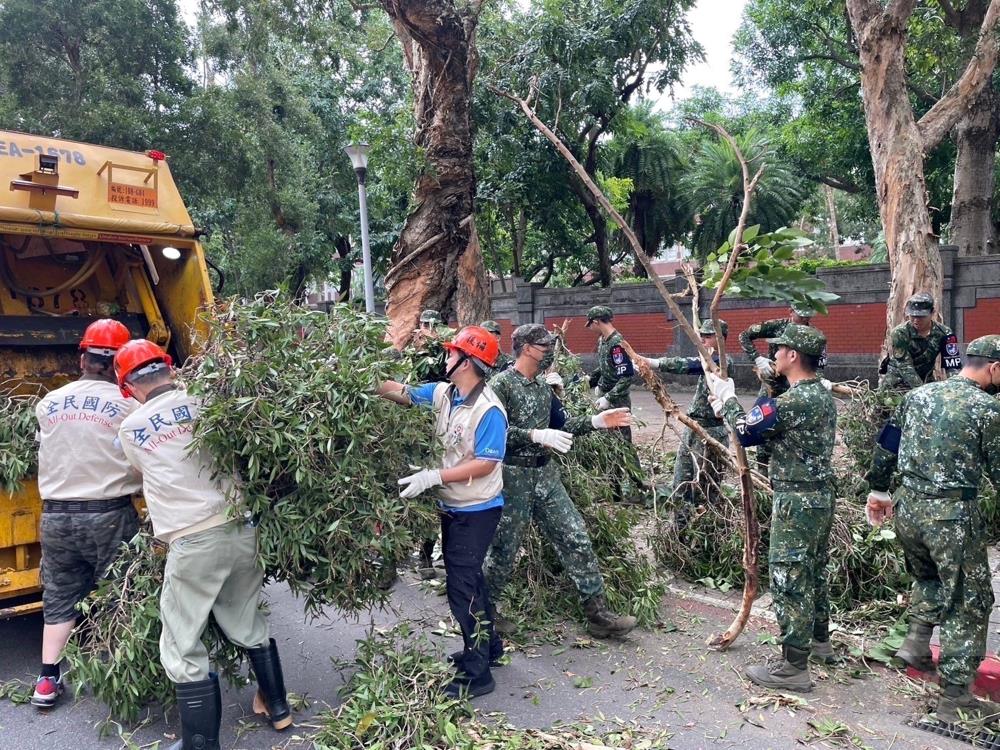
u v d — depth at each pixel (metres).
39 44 13.66
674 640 4.43
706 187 24.58
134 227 5.09
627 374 7.23
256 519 3.27
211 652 3.50
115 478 3.68
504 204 18.98
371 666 3.55
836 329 15.24
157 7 14.43
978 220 14.63
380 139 8.57
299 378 3.31
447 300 8.28
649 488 5.90
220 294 5.86
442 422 3.75
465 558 3.71
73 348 5.25
